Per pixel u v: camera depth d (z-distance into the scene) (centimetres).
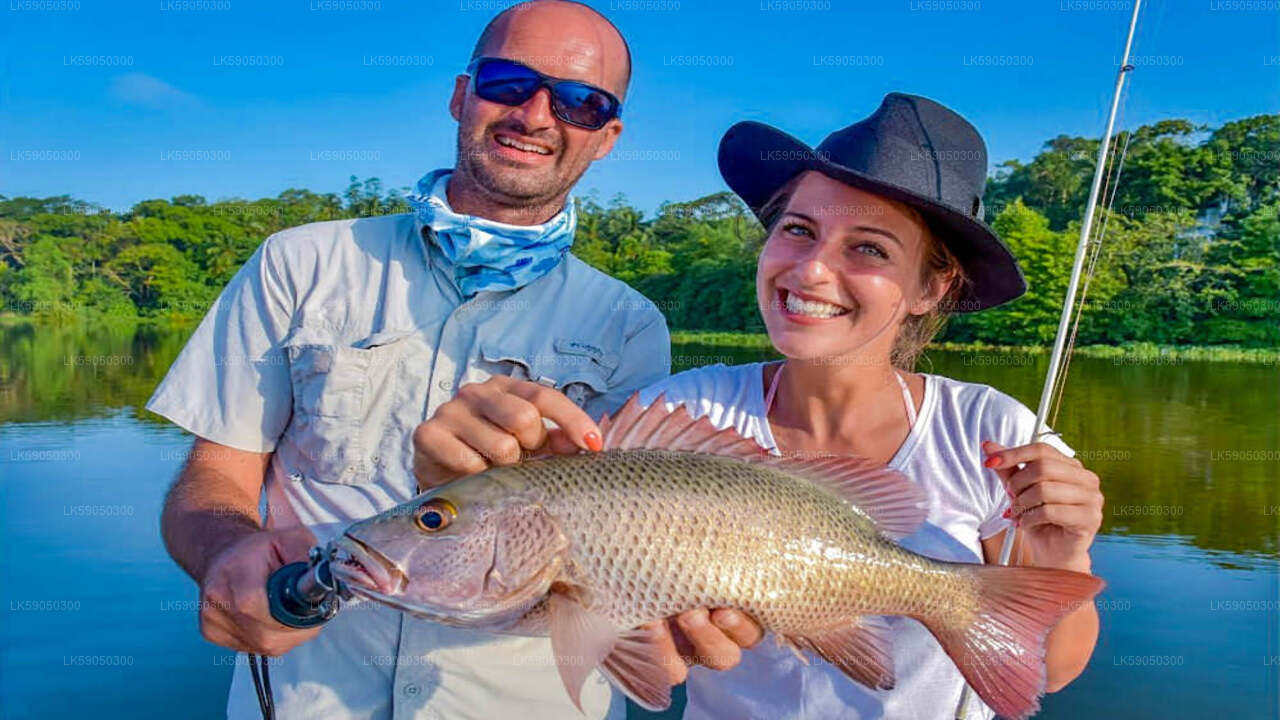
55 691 187
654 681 62
